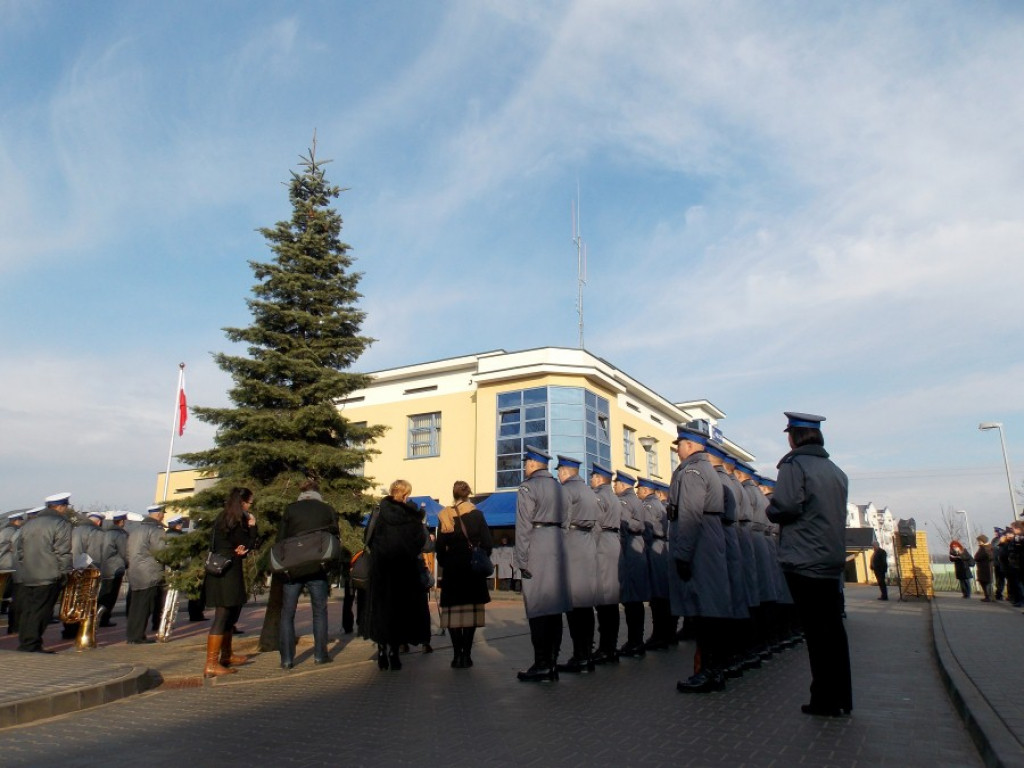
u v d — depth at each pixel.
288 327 11.80
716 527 6.73
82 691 6.36
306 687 7.32
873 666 7.96
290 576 8.54
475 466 28.22
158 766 4.50
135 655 9.91
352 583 11.79
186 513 10.70
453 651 9.32
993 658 7.72
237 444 10.94
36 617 9.53
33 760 4.67
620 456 30.20
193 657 9.66
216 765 4.52
